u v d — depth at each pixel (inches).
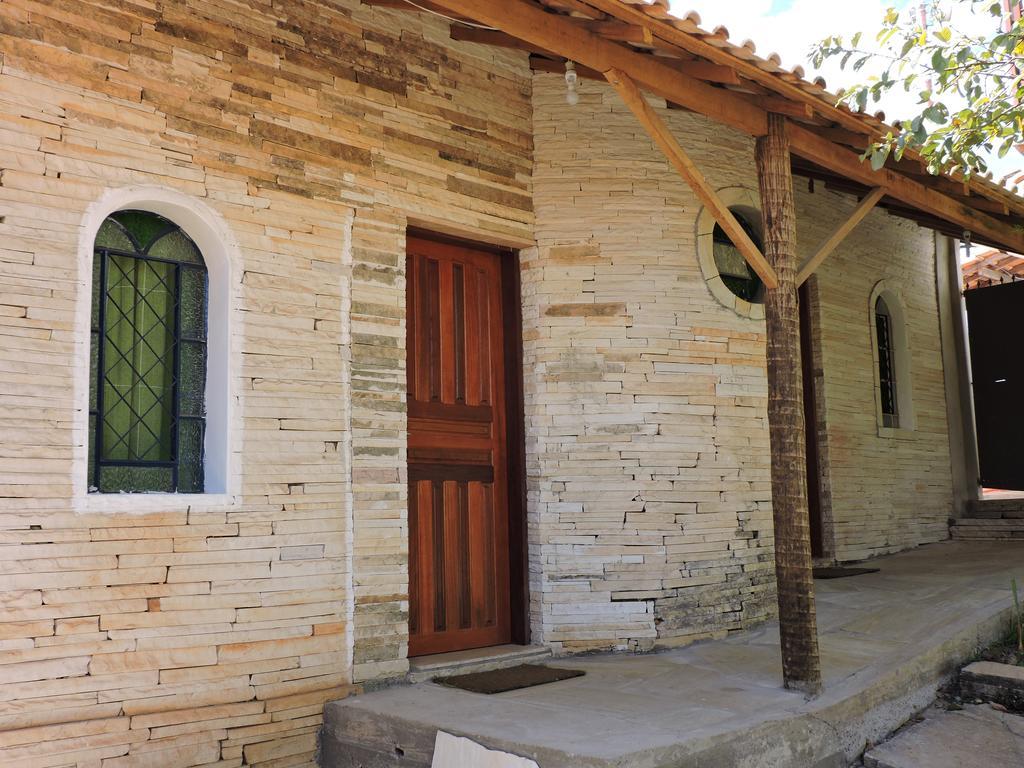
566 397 252.7
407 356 239.5
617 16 177.3
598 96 266.2
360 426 213.3
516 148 256.8
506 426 257.6
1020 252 351.9
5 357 165.6
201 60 196.5
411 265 243.9
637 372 257.0
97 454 183.8
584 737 162.1
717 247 283.6
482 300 258.2
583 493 250.5
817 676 197.2
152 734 175.5
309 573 201.3
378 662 209.8
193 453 197.0
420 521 236.8
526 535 251.0
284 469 200.1
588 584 247.8
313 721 197.0
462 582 243.4
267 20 208.4
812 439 362.3
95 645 171.3
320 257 211.8
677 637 251.3
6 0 171.3
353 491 210.2
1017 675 219.1
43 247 171.3
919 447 410.6
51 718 165.6
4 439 164.4
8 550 163.3
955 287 453.1
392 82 230.4
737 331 273.6
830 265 374.6
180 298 198.1
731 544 265.3
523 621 247.8
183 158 191.9
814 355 364.2
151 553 179.8
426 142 235.5
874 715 199.3
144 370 192.4
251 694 189.8
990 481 442.3
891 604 275.3
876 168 209.8
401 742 181.0
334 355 211.3
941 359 434.9
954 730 203.2
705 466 262.7
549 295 255.3
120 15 185.5
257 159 203.3
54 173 173.9
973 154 223.5
